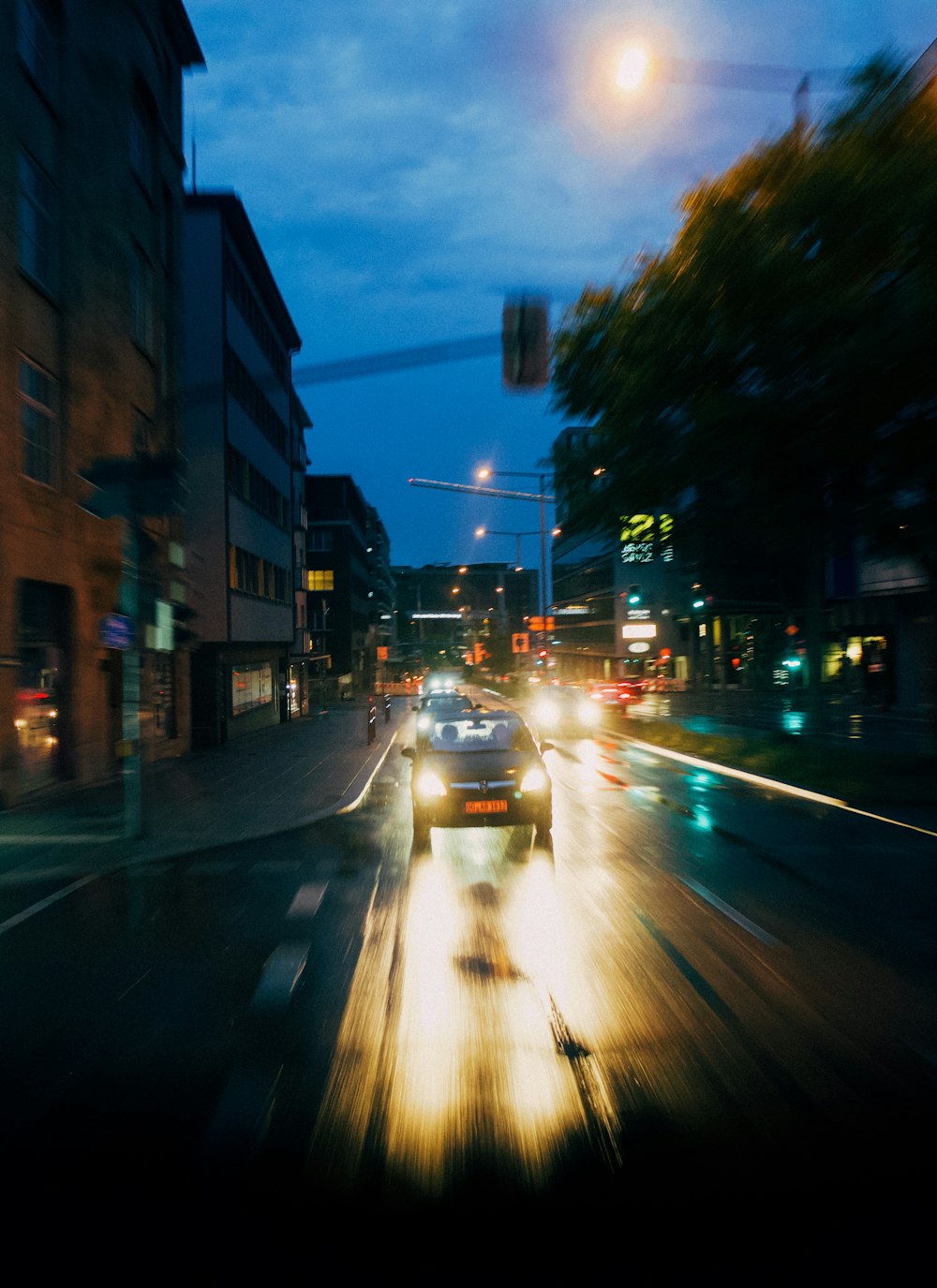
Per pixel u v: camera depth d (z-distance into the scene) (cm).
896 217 1050
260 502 3491
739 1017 532
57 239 1673
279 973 628
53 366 1647
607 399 1481
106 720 1886
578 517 1628
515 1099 428
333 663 7262
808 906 802
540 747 1227
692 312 1274
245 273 3266
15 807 1451
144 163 2195
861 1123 398
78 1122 407
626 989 586
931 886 876
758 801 1491
